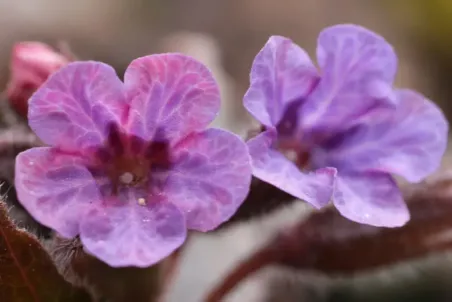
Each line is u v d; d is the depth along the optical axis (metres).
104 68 0.11
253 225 0.16
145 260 0.11
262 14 0.31
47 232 0.12
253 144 0.11
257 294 0.18
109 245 0.11
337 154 0.12
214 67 0.20
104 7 0.29
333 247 0.13
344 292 0.20
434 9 0.31
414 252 0.13
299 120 0.12
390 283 0.19
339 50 0.12
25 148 0.12
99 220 0.11
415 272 0.15
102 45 0.25
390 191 0.12
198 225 0.11
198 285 0.17
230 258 0.18
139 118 0.11
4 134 0.12
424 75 0.30
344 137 0.12
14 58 0.12
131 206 0.11
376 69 0.12
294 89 0.12
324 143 0.12
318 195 0.11
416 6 0.31
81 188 0.11
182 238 0.11
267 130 0.11
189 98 0.11
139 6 0.30
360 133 0.12
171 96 0.11
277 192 0.12
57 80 0.11
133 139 0.11
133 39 0.26
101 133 0.11
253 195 0.12
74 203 0.11
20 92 0.12
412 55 0.31
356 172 0.12
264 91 0.11
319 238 0.13
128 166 0.11
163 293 0.13
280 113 0.12
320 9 0.31
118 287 0.12
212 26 0.30
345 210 0.11
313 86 0.12
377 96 0.12
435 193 0.13
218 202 0.11
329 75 0.12
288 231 0.13
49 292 0.11
